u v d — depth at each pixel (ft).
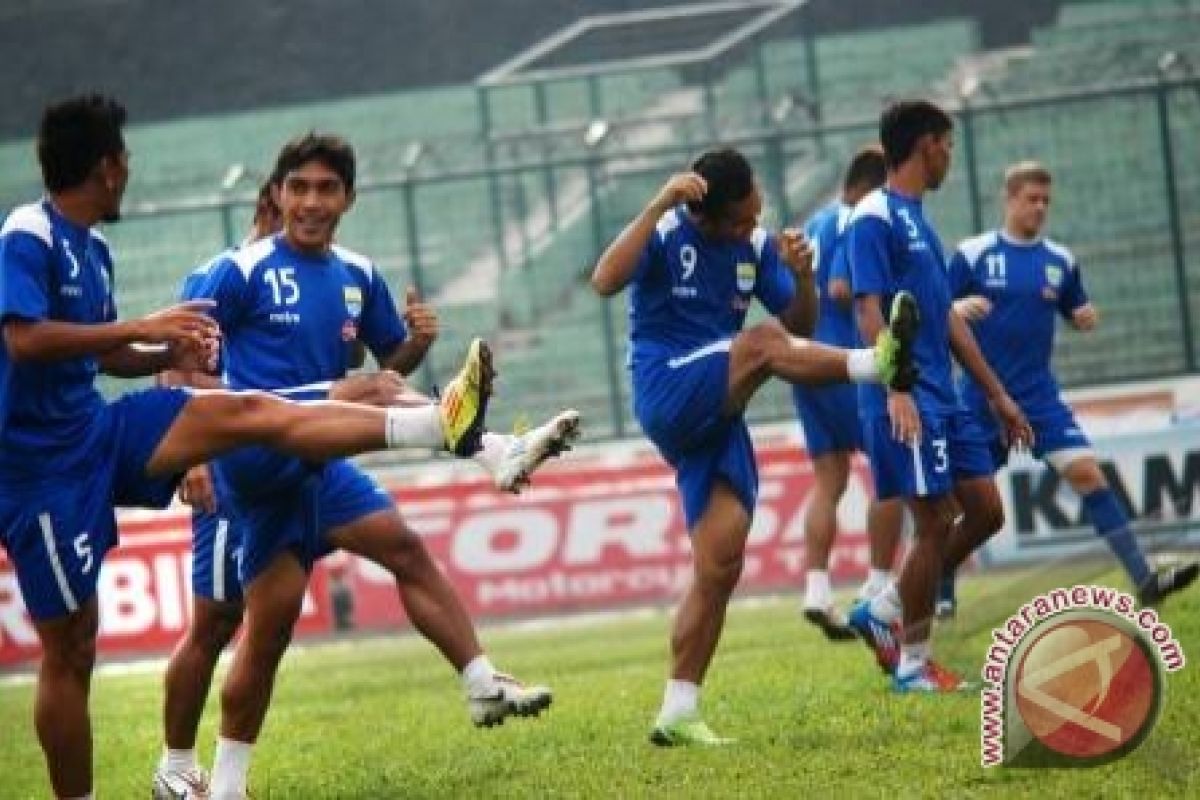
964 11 226.17
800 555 141.69
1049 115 197.06
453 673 108.78
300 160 66.39
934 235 78.18
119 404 56.90
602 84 224.94
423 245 207.21
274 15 236.02
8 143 233.14
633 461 151.64
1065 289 96.22
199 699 67.05
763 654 97.66
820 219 97.14
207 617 66.44
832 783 58.23
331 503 68.44
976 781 56.95
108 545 56.85
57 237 56.49
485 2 236.43
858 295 76.38
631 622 133.90
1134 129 195.21
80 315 57.21
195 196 205.05
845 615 111.75
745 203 67.26
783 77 220.64
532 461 56.08
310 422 56.08
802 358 65.31
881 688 77.77
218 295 65.77
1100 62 202.08
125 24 236.02
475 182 207.10
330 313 67.15
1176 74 195.83
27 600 56.70
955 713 68.90
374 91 236.43
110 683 123.24
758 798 56.80
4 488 55.93
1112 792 54.29
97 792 74.64
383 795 65.21
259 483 60.95
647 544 141.69
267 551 62.44
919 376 75.41
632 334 69.21
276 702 100.48
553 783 62.90
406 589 68.95
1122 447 134.51
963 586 107.86
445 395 55.77
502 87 223.51
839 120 206.69
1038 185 95.81
